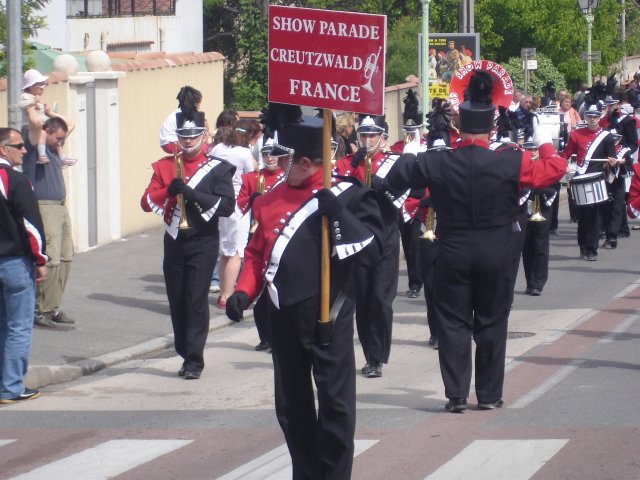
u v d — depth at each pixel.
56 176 14.15
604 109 20.52
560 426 9.41
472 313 10.12
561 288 17.70
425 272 13.07
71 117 19.42
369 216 7.54
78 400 11.29
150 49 35.81
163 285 17.53
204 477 8.47
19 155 11.24
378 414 10.11
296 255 7.39
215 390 11.56
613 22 49.66
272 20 7.77
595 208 20.44
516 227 10.04
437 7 43.75
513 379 11.34
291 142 7.48
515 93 25.75
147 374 12.45
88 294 16.72
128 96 21.88
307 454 7.62
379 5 43.19
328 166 7.34
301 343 7.46
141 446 9.41
